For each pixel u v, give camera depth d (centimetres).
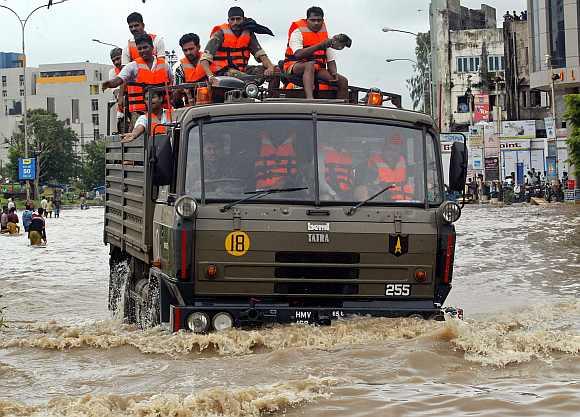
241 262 1875
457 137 11294
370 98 2172
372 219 1912
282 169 1911
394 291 1931
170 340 1831
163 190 2067
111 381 1609
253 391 1436
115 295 2777
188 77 2542
